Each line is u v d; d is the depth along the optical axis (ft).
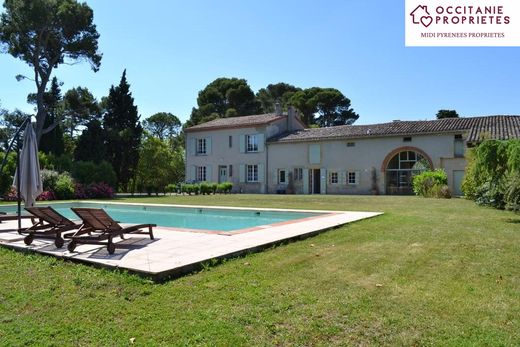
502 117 88.07
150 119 204.03
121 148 112.47
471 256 19.74
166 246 21.68
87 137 107.55
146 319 12.30
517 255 19.93
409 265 18.11
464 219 34.88
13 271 17.92
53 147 110.93
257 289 14.85
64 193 80.38
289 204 58.44
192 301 13.73
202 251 20.11
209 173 120.98
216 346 10.52
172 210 55.42
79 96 105.50
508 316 12.12
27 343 10.85
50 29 93.04
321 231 27.84
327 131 106.01
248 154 112.88
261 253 21.15
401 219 34.96
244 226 39.55
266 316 12.30
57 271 17.75
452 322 11.72
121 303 13.67
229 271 17.42
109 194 89.81
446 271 17.04
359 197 76.95
